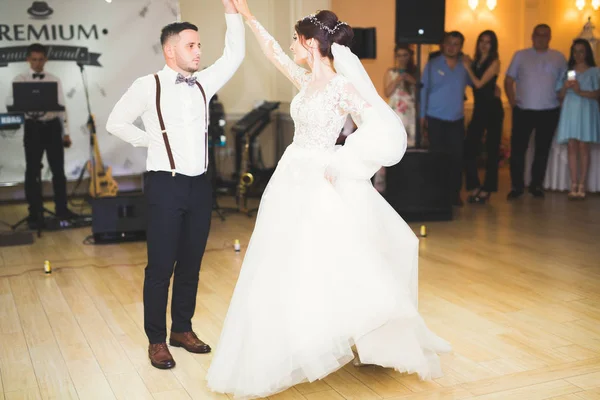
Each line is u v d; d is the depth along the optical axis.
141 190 8.61
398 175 6.86
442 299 4.47
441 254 5.64
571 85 7.82
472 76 7.77
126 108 3.36
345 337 2.98
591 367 3.36
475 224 6.79
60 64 7.46
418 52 7.10
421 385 3.20
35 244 6.28
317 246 3.04
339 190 3.22
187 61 3.31
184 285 3.63
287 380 3.00
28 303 4.55
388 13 9.45
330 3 8.03
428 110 7.66
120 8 7.54
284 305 2.99
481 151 10.48
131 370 3.43
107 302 4.55
